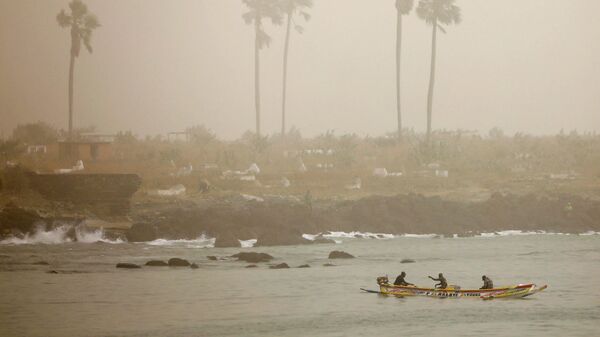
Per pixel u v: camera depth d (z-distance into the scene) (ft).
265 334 453.99
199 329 463.42
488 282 554.87
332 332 457.27
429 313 504.84
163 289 572.10
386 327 468.75
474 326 471.21
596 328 466.70
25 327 466.29
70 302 528.63
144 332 456.45
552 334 453.58
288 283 597.52
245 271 646.74
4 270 642.63
